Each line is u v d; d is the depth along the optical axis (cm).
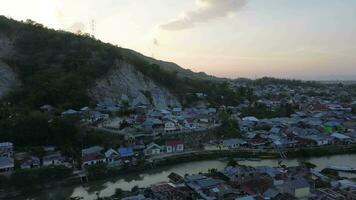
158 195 6188
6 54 13625
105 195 7075
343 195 6181
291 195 6088
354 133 11838
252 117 13675
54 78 12850
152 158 9306
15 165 8006
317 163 9400
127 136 10112
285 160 9756
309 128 12712
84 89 13088
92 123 11119
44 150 8856
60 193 7356
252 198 5850
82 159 8612
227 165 8469
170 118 11981
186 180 7056
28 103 11594
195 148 10481
